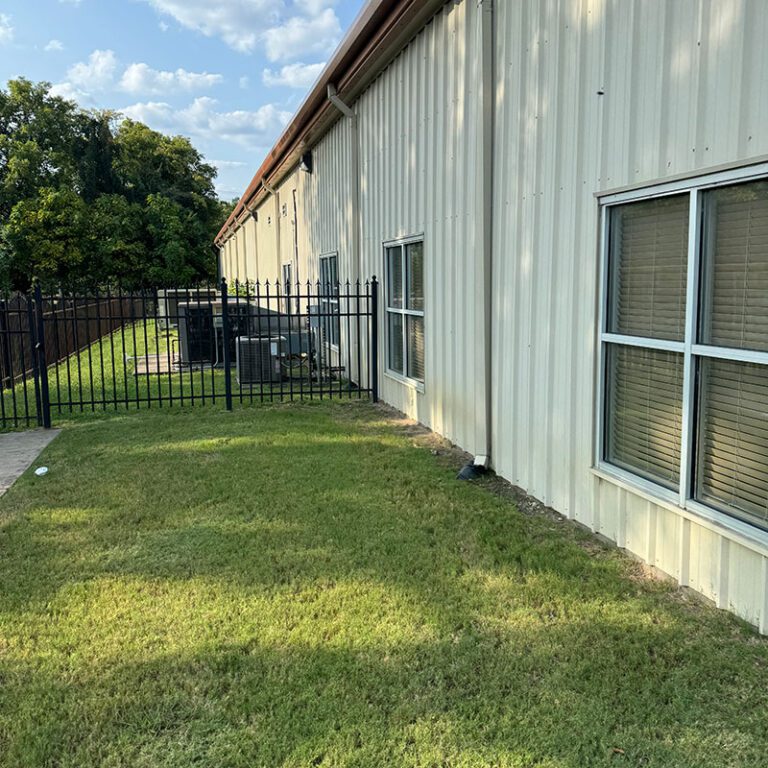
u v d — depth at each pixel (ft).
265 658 8.91
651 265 11.27
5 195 114.62
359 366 29.53
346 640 9.33
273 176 52.65
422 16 20.63
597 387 12.73
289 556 12.22
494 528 13.51
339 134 33.14
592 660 8.76
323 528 13.58
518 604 10.32
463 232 18.88
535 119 14.49
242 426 23.48
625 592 10.62
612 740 7.29
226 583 11.16
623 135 11.50
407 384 24.56
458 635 9.45
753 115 8.79
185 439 21.59
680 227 10.55
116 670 8.69
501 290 16.58
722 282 9.78
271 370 31.71
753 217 9.20
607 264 12.30
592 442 12.96
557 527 13.57
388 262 26.61
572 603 10.31
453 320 19.97
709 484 10.28
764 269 9.05
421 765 6.95
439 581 11.15
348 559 12.07
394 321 26.61
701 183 9.81
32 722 7.70
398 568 11.68
